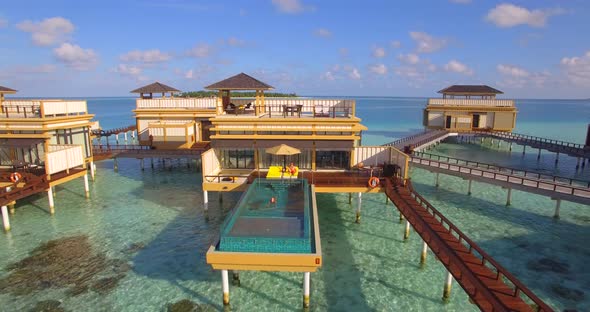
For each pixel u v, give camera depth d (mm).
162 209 28578
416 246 22297
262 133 27109
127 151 39062
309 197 21141
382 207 29297
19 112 32812
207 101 41031
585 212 28547
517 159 52062
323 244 22469
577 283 18328
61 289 17422
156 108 41438
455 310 16047
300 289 17547
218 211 28094
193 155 39031
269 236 15102
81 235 23547
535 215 27891
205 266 19719
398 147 45812
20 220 25938
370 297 16984
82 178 38656
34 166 30234
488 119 57656
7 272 18859
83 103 35125
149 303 16406
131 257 20656
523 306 11805
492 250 21969
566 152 45375
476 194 33438
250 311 15891
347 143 26562
